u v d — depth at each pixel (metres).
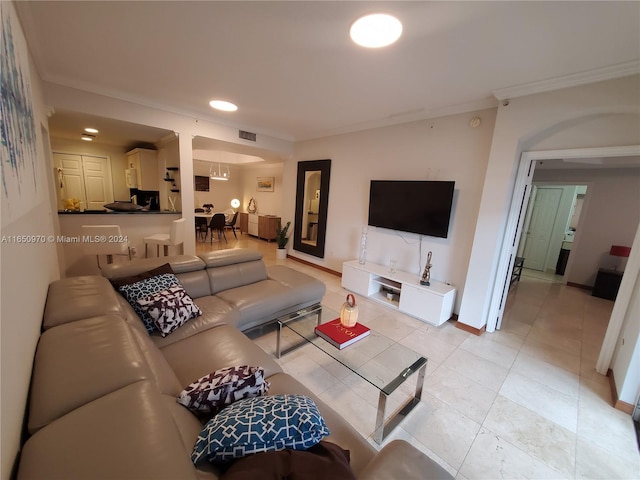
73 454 0.63
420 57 2.00
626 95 1.95
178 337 1.83
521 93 2.38
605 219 4.70
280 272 3.26
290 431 0.88
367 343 2.01
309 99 3.03
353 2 1.48
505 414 1.82
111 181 5.75
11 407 0.71
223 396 1.10
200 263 2.57
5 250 0.76
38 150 1.78
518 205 2.67
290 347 2.47
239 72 2.43
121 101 3.15
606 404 1.95
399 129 3.60
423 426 1.70
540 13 1.46
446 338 2.77
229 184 9.16
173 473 0.62
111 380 0.91
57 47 2.08
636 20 1.45
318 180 4.96
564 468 1.47
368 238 4.13
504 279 2.86
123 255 3.67
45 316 1.32
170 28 1.81
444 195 3.07
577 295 4.49
